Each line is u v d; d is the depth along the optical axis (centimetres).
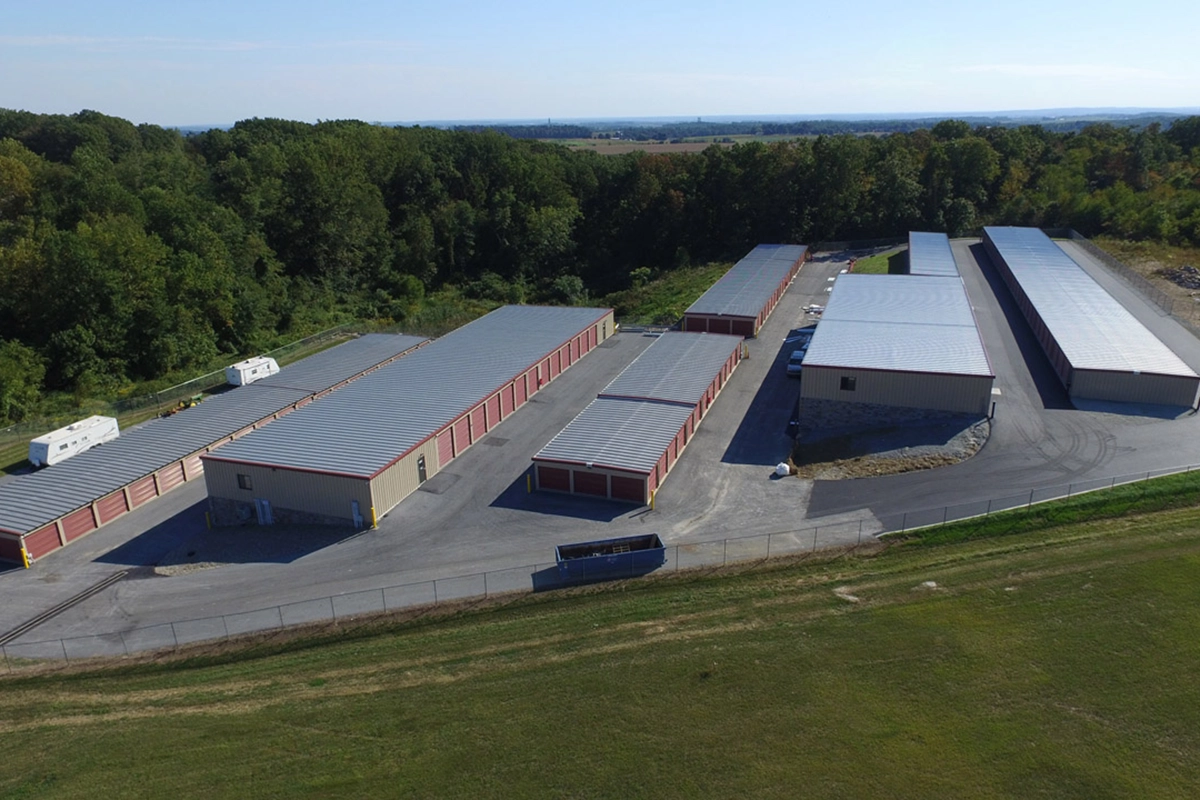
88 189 8538
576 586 3631
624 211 13312
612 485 4434
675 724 2730
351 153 11962
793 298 8788
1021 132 14088
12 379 6412
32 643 3434
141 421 6216
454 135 16075
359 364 6775
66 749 2756
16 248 7438
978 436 4756
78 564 4112
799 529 4000
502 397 5709
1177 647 2967
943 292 7012
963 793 2394
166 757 2688
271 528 4394
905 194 11575
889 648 3055
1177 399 5006
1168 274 8269
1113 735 2583
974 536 3806
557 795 2459
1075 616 3175
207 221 9094
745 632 3203
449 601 3566
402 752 2661
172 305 7831
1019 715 2691
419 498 4584
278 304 9262
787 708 2775
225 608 3628
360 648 3256
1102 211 10750
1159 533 3700
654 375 5875
